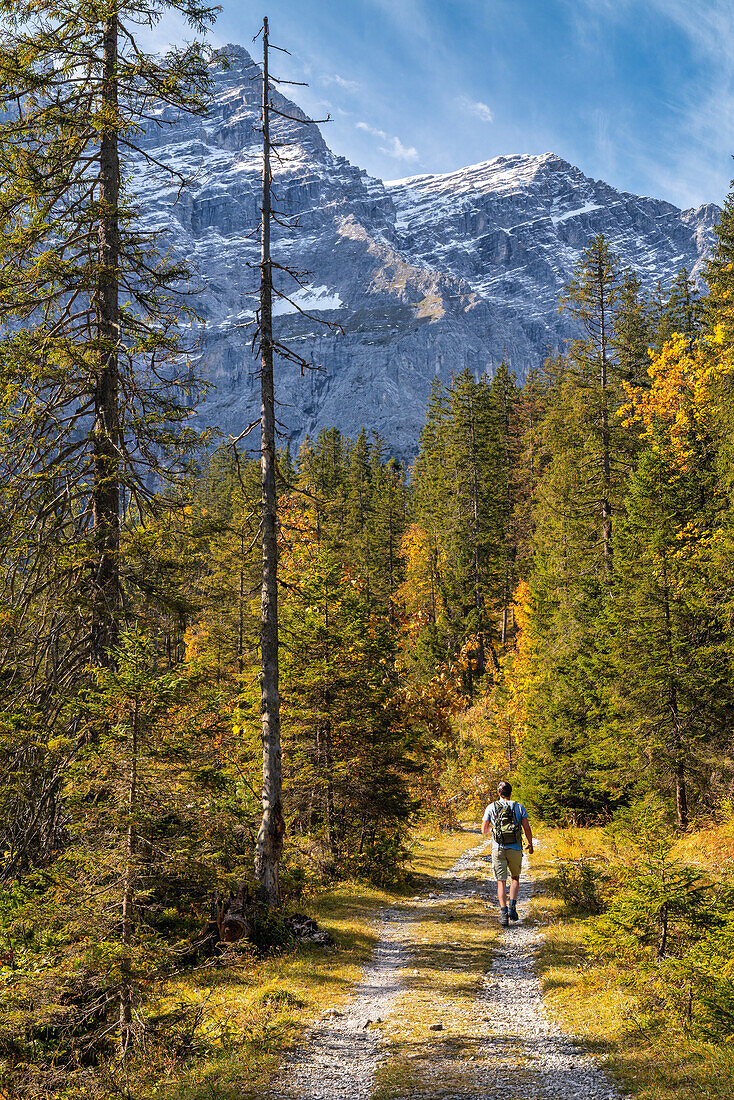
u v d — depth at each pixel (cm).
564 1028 849
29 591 1232
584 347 3541
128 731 862
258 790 1798
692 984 834
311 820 2038
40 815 1085
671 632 2320
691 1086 626
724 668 2258
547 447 5200
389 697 2169
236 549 2605
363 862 1986
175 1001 909
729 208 3856
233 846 1010
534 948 1253
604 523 3409
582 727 3033
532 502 6338
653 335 4072
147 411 1416
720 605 2241
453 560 6003
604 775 2539
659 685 2300
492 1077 697
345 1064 756
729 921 902
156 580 1353
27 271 1313
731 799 2106
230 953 1066
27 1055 764
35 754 1103
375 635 2142
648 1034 798
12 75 1343
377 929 1461
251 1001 957
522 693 3906
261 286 1465
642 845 1012
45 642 1221
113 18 1427
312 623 1986
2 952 798
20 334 1302
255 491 4988
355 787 1994
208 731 956
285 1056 777
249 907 1266
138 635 925
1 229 1355
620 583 2545
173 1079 746
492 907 1642
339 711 1986
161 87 1448
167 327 1461
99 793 876
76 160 1419
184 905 1209
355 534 7156
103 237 1414
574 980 1021
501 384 7531
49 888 859
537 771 3125
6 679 1188
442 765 3956
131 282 1460
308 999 988
